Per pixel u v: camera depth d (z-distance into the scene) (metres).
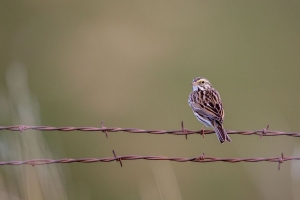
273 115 17.47
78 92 18.50
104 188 14.70
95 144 16.17
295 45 21.61
